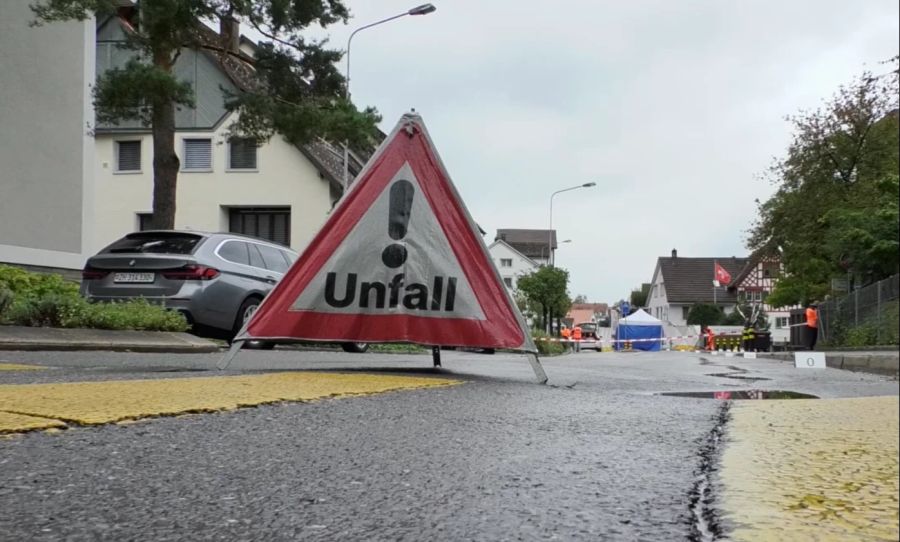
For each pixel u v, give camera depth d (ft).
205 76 100.01
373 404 11.71
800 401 13.46
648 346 150.82
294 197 98.63
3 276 35.73
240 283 35.01
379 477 6.86
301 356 30.58
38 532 5.20
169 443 8.20
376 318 16.88
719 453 7.85
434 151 17.31
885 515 4.91
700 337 141.49
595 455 7.91
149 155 100.68
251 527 5.34
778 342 110.42
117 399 10.98
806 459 7.16
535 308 137.59
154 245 34.55
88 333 29.19
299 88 60.44
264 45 59.88
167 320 31.76
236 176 99.30
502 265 279.08
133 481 6.61
